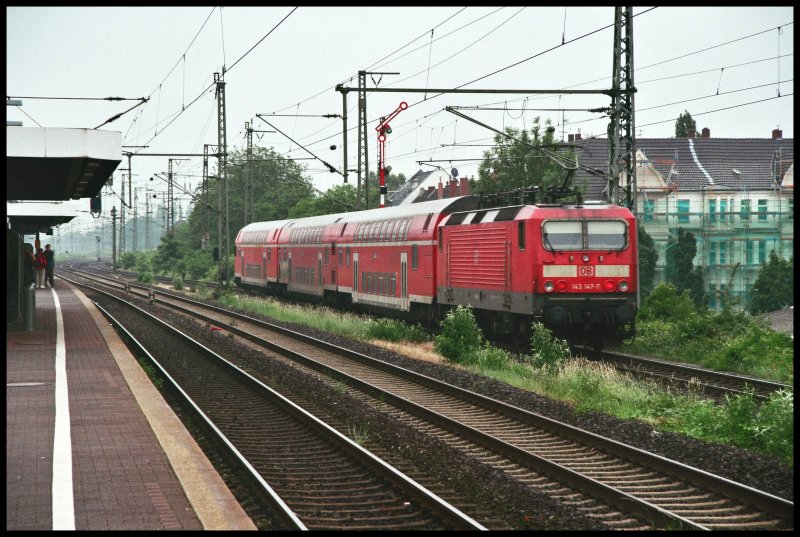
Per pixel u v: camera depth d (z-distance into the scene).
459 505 14.46
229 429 21.31
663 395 23.92
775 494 15.12
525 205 34.75
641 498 15.05
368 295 51.72
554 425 20.67
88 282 102.06
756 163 99.88
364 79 49.53
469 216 39.59
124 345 33.72
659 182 92.56
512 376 29.50
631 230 34.31
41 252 74.56
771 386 26.45
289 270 68.56
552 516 13.88
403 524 13.38
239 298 70.88
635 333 35.09
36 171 32.38
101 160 29.02
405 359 34.25
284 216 115.88
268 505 14.35
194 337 44.00
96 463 15.59
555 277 33.53
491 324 38.22
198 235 134.12
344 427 21.53
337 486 15.91
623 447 17.92
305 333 45.19
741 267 87.88
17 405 21.12
